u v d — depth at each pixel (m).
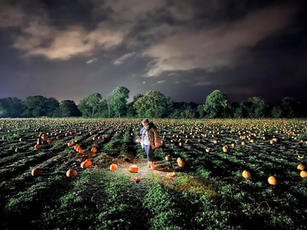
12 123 42.69
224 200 6.65
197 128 33.62
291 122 44.72
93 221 5.50
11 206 6.06
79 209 6.06
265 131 29.23
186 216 5.68
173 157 13.04
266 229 5.23
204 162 11.45
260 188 7.90
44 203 6.52
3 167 10.38
